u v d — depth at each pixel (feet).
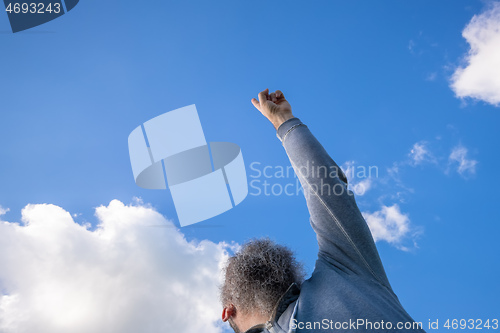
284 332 3.46
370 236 4.03
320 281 3.72
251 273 3.76
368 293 3.53
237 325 3.88
